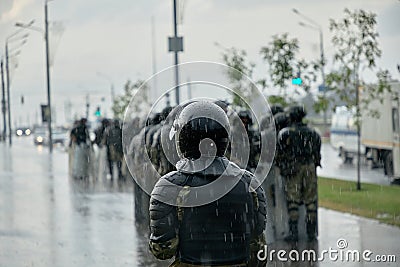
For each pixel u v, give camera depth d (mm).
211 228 5004
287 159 12664
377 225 14719
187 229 5012
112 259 11883
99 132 26531
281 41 21297
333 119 40250
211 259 5012
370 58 21312
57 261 11797
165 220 5012
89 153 27156
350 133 37031
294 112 12820
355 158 38562
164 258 5105
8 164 37156
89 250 12688
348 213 16516
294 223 12805
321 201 18828
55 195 21953
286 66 21297
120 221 16203
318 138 12867
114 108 47750
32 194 22250
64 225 15664
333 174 30172
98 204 19578
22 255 12312
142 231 14703
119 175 26109
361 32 21266
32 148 60125
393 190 21641
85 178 27062
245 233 5082
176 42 26078
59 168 33906
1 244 13344
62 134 67125
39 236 14273
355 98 21844
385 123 29000
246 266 5117
